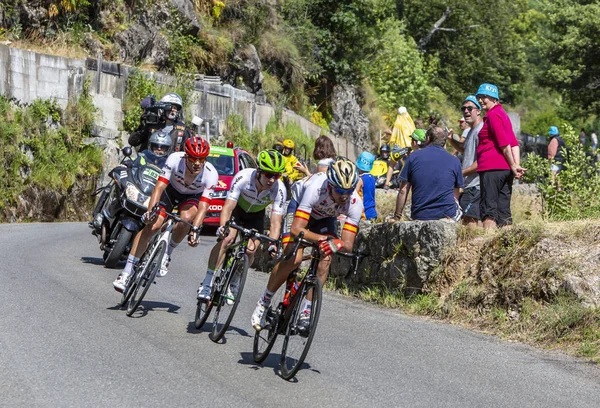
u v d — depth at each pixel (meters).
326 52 44.94
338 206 8.55
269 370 8.29
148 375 7.72
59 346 8.55
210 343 9.28
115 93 29.27
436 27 62.91
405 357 9.08
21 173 24.27
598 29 58.53
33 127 25.20
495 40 67.31
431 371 8.51
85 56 29.09
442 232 11.89
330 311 11.75
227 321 9.12
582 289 10.05
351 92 46.81
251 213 9.95
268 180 9.40
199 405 6.91
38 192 24.42
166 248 10.20
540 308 10.30
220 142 33.25
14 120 24.50
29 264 13.90
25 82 25.42
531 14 94.50
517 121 71.25
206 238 21.17
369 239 13.30
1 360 7.89
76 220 25.81
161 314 10.65
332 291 13.77
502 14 66.50
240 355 8.83
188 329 9.90
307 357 8.89
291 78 42.47
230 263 9.50
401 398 7.47
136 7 33.19
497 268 11.14
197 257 17.06
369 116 48.69
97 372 7.71
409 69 51.31
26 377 7.41
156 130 15.10
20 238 17.95
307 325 7.91
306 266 14.16
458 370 8.59
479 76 68.75
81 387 7.22
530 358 9.19
